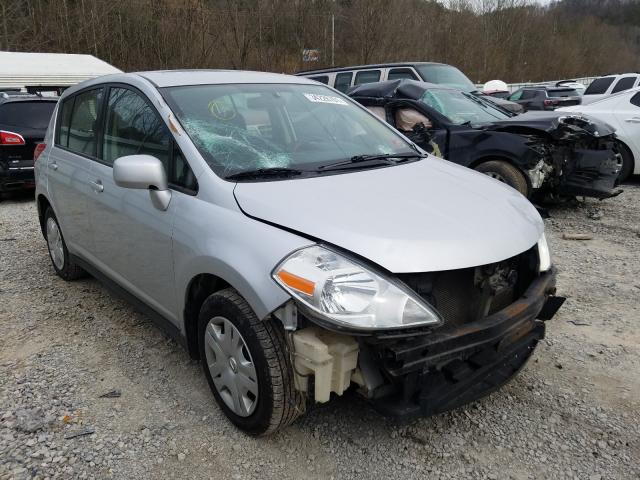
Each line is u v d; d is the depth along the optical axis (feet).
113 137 11.97
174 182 9.90
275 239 7.93
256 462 8.46
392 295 7.26
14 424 9.35
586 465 8.37
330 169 10.12
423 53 94.58
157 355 11.66
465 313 8.33
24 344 12.21
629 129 28.55
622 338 12.17
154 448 8.78
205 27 74.59
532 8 140.77
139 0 75.61
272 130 10.93
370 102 25.36
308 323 7.80
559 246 18.80
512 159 21.18
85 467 8.37
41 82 58.95
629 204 24.71
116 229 11.49
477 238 8.13
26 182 27.25
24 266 17.40
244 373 8.54
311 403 9.45
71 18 78.28
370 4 81.56
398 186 9.50
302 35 78.79
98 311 13.89
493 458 8.53
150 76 11.55
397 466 8.36
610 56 194.18
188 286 9.39
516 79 133.69
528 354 9.57
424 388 7.75
